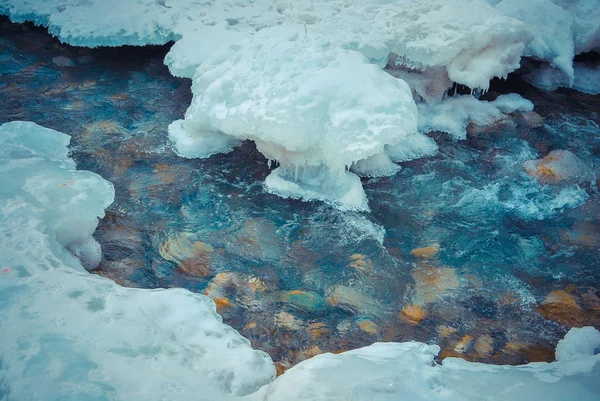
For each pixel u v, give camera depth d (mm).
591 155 6105
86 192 4633
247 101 5270
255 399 3107
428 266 4809
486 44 6004
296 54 5418
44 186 4590
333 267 4777
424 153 6078
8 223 4109
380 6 6676
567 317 4355
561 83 7199
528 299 4512
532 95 7074
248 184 5645
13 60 7504
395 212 5363
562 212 5406
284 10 7078
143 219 5203
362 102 4988
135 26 6895
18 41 7934
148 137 6223
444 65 6145
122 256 4789
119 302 3604
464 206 5453
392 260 4855
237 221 5215
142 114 6590
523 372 3234
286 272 4723
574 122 6613
